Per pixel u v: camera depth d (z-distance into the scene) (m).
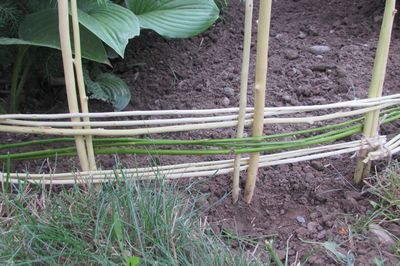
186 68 2.19
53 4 1.74
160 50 2.29
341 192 1.54
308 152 1.49
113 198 1.29
